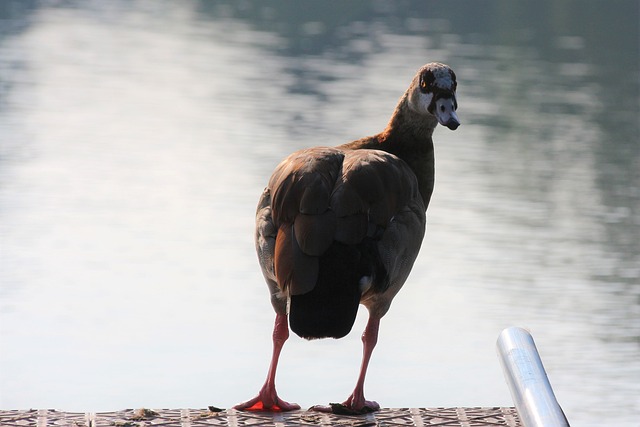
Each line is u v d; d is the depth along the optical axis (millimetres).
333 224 6105
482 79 34750
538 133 27766
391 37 42781
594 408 11992
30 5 49531
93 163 23453
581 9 53156
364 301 6660
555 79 35281
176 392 12117
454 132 27609
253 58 37469
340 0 54500
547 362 13234
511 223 19500
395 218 6469
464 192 21672
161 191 21234
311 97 30516
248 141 25516
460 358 13328
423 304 15398
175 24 45438
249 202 20609
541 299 15477
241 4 52312
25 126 26828
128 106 29844
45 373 12547
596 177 23156
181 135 26266
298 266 5988
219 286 15953
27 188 21078
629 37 45062
